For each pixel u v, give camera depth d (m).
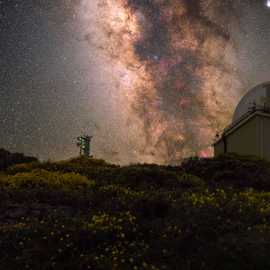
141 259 9.75
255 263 8.43
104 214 13.09
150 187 20.95
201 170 27.75
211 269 8.65
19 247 10.75
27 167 27.48
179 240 10.35
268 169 27.02
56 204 16.78
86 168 27.84
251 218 12.20
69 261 9.92
